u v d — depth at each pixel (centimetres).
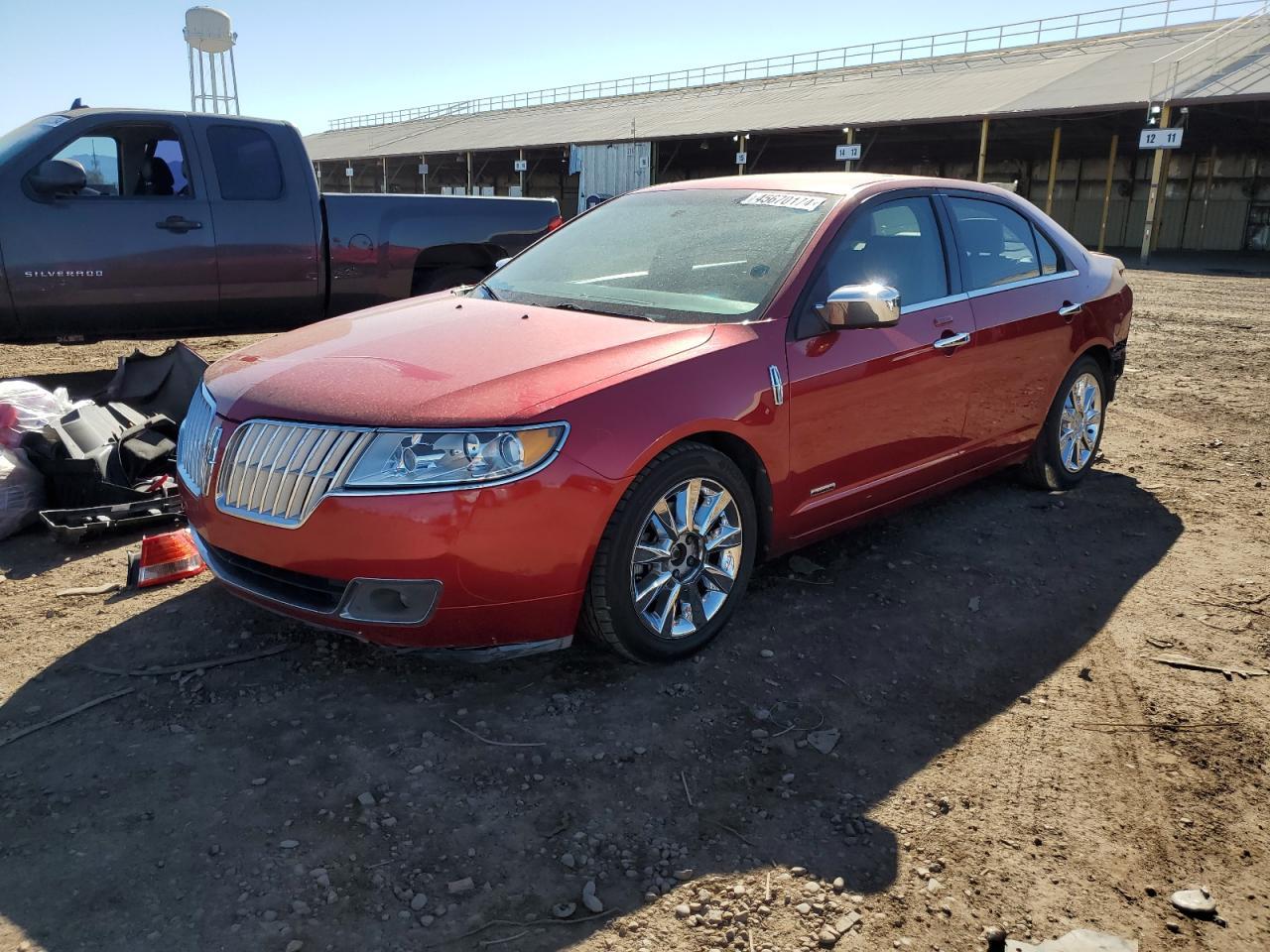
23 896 227
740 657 351
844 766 292
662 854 251
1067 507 519
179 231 652
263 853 244
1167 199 3572
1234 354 1012
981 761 297
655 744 297
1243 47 2872
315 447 296
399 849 248
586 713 312
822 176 457
